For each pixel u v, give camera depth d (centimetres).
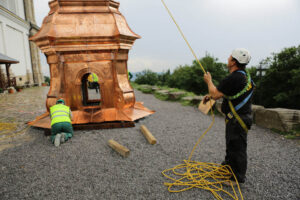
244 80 244
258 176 302
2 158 379
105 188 280
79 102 584
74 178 307
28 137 498
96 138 476
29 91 1986
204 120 643
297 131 464
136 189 277
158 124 598
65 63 566
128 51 621
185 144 437
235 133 258
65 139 455
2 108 935
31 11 2991
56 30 534
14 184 294
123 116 582
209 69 2220
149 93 1451
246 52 244
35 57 2998
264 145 417
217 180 292
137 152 398
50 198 261
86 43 548
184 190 275
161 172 321
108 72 589
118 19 580
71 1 560
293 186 275
